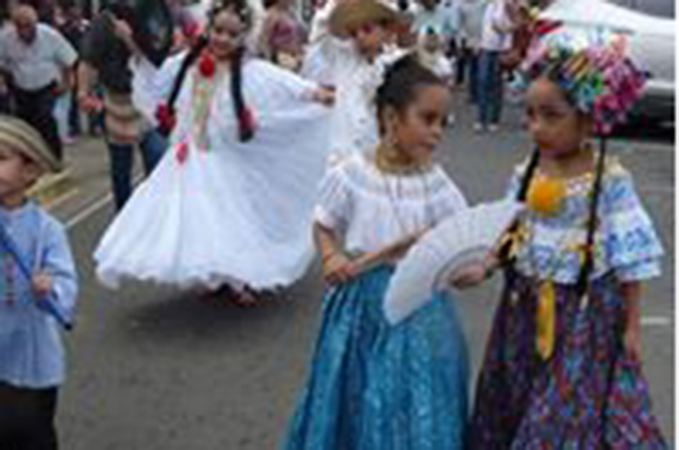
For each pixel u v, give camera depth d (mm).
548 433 3729
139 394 5793
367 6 7086
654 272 3654
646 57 13867
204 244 6695
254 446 5184
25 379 4105
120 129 8961
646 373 6020
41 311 4078
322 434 3959
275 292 7441
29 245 4031
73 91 13281
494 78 14438
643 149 13531
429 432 3852
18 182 3982
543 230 3770
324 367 3998
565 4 13570
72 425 5422
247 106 6895
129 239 6746
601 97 3559
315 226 4082
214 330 6734
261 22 11398
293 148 7035
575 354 3719
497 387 3906
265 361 6234
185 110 6945
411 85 3867
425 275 3727
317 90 7016
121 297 7375
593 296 3717
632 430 3709
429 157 3988
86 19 14656
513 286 3879
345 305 4008
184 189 6805
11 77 11461
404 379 3881
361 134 6992
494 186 10961
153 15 8664
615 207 3670
